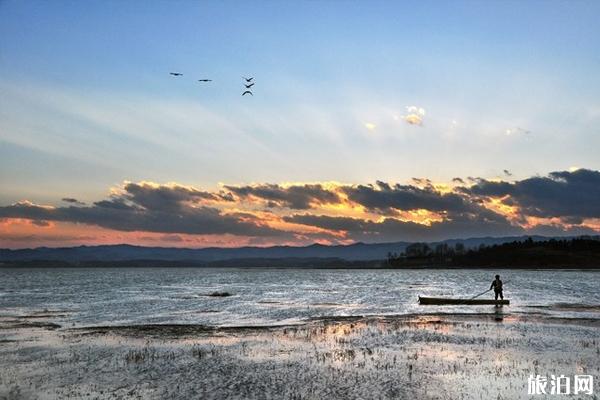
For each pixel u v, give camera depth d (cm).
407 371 2066
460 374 1995
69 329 3662
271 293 8619
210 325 3881
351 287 10925
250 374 2048
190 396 1727
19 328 3747
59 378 2012
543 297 6856
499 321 3878
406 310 5075
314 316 4553
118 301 6725
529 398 1652
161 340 3050
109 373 2094
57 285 12144
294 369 2138
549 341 2825
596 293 7794
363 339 2986
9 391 1817
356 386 1830
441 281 14688
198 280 16275
